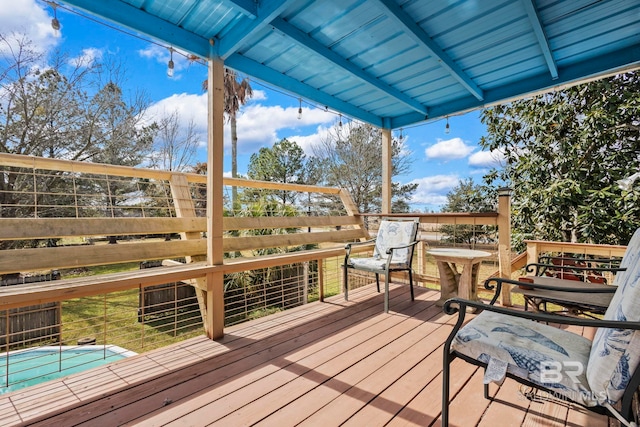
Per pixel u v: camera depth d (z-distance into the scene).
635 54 2.65
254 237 3.17
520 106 5.27
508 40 2.58
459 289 2.97
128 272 2.23
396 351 2.20
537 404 1.59
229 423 1.46
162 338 3.56
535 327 1.43
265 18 2.07
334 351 2.21
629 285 1.09
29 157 2.22
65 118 8.62
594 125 4.37
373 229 6.61
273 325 2.71
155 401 1.63
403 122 4.39
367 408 1.56
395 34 2.51
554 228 4.86
